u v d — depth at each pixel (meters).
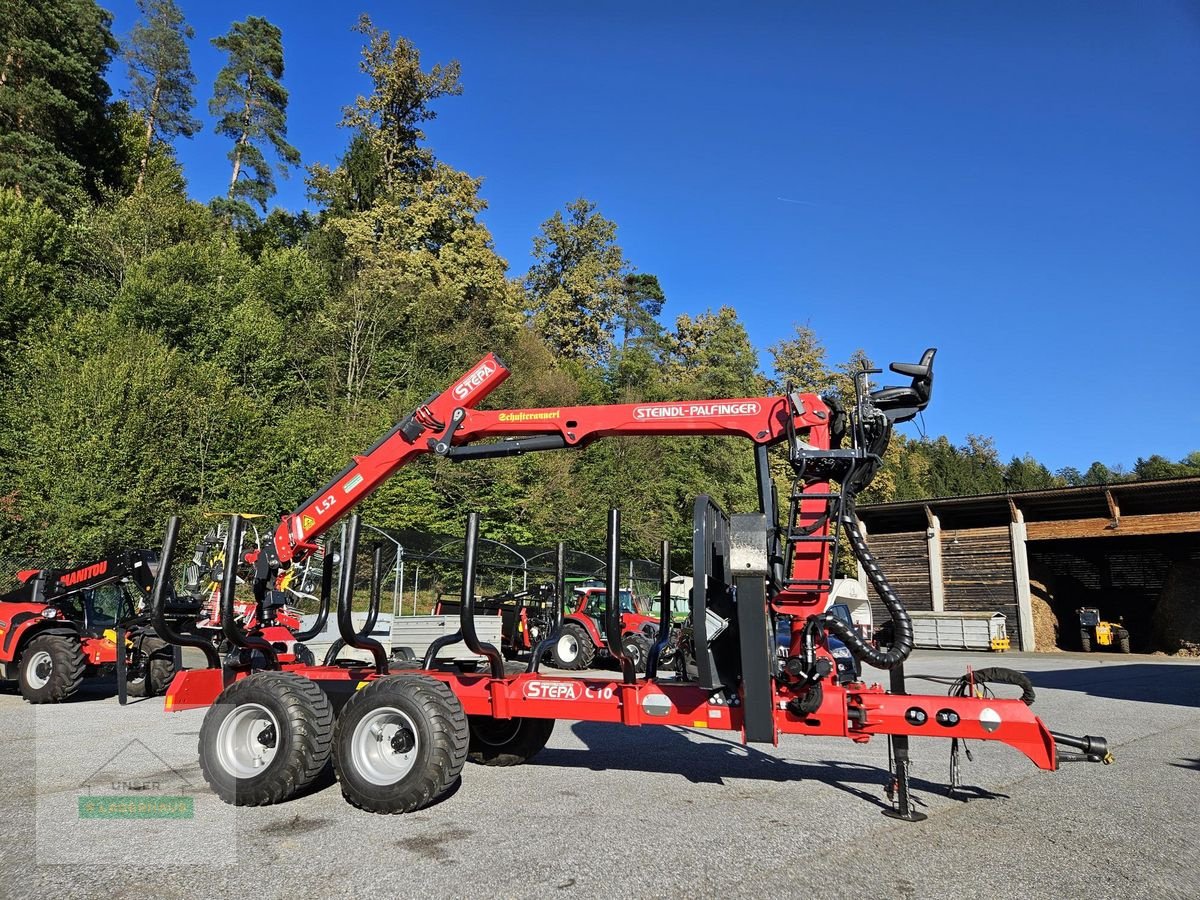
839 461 5.52
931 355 5.55
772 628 5.33
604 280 58.28
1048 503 27.56
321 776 6.27
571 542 29.83
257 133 50.00
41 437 19.31
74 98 35.41
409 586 22.95
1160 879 4.03
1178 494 25.44
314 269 33.94
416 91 44.34
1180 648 25.00
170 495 20.92
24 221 27.52
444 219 38.78
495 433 7.09
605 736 8.42
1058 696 12.41
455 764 5.16
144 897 3.70
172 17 48.16
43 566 18.73
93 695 11.66
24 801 5.46
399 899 3.69
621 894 3.76
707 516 5.26
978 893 3.83
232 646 6.85
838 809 5.32
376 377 30.80
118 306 26.42
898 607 5.32
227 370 26.31
